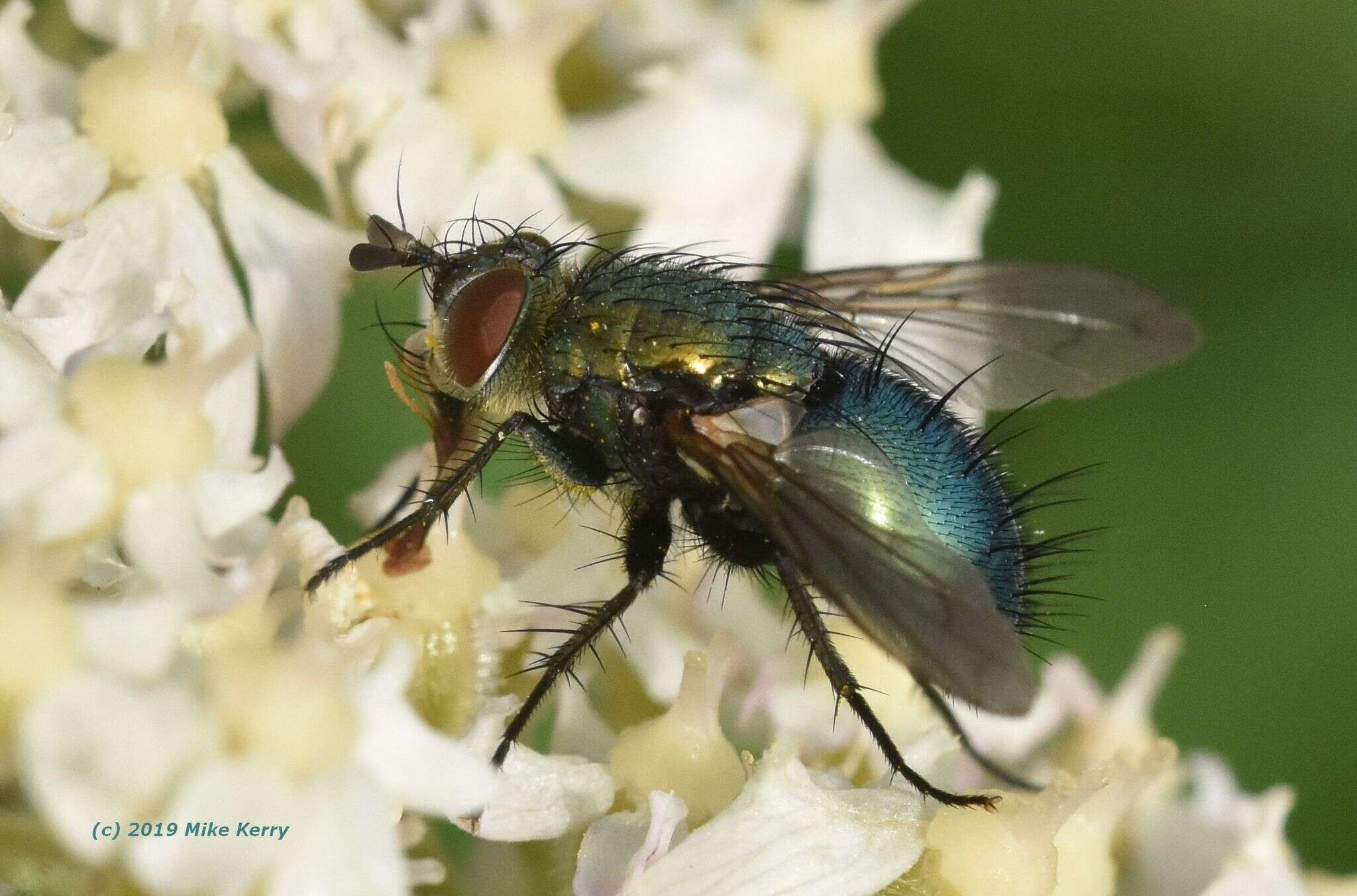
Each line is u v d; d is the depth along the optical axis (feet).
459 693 0.30
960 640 0.29
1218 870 0.31
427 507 0.30
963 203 0.34
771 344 0.30
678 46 0.33
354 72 0.31
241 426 0.29
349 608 0.29
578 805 0.29
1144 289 0.31
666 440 0.30
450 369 0.30
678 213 0.33
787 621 0.31
